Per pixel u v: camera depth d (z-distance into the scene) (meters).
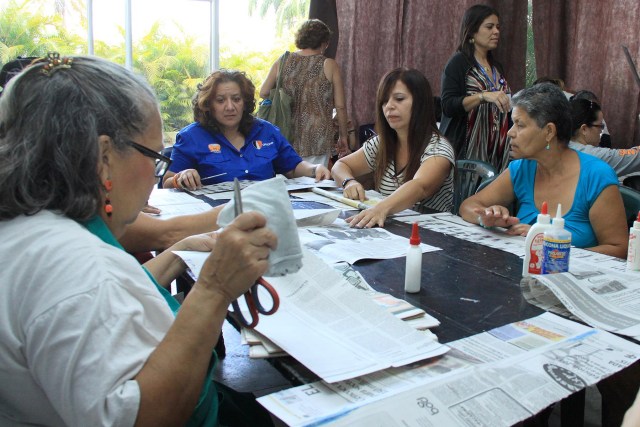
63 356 0.70
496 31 3.42
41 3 6.08
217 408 1.01
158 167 1.05
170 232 1.69
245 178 2.87
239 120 2.83
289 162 3.03
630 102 3.91
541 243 1.36
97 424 0.69
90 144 0.80
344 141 4.03
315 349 0.91
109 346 0.71
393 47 4.20
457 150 3.53
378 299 1.16
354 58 4.19
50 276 0.73
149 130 0.88
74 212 0.82
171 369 0.74
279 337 0.94
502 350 0.97
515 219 1.85
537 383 0.86
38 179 0.80
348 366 0.86
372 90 4.27
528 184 2.07
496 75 3.57
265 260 0.80
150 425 0.72
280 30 7.72
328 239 1.71
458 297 1.25
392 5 4.15
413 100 2.37
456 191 2.91
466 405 0.80
